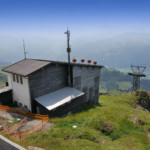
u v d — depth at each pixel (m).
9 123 14.98
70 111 22.11
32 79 18.39
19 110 18.23
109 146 11.71
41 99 19.22
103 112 22.97
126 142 13.83
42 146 10.05
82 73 27.23
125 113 24.77
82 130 14.12
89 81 29.62
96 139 12.94
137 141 14.50
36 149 9.06
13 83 20.95
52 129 14.03
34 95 19.06
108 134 15.33
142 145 13.85
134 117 21.03
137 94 50.50
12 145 8.74
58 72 22.70
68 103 21.31
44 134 12.50
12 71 19.80
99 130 15.48
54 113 18.94
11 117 16.94
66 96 21.47
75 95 22.36
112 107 29.58
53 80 21.88
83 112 22.38
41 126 14.77
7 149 8.30
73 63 24.64
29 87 18.23
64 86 24.41
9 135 11.26
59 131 13.52
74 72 25.09
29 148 8.91
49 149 9.62
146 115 29.16
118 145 12.55
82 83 27.61
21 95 19.98
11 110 18.45
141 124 19.25
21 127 14.34
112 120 19.66
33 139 11.45
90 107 26.11
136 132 16.59
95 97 32.69
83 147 10.73
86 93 29.22
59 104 18.89
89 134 13.41
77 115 20.47
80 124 16.62
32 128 14.12
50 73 21.09
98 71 32.09
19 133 11.98
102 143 12.52
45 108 18.08
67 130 13.91
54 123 16.06
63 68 23.67
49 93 21.33
